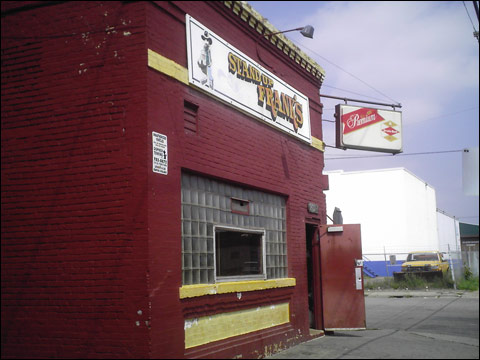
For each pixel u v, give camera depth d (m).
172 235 7.80
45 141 7.89
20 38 8.22
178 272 7.84
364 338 12.22
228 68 9.73
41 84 8.02
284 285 11.05
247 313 9.76
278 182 11.29
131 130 7.56
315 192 13.16
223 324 8.98
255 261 10.50
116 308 7.27
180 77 8.36
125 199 7.44
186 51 8.62
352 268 12.99
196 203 8.76
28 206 7.83
